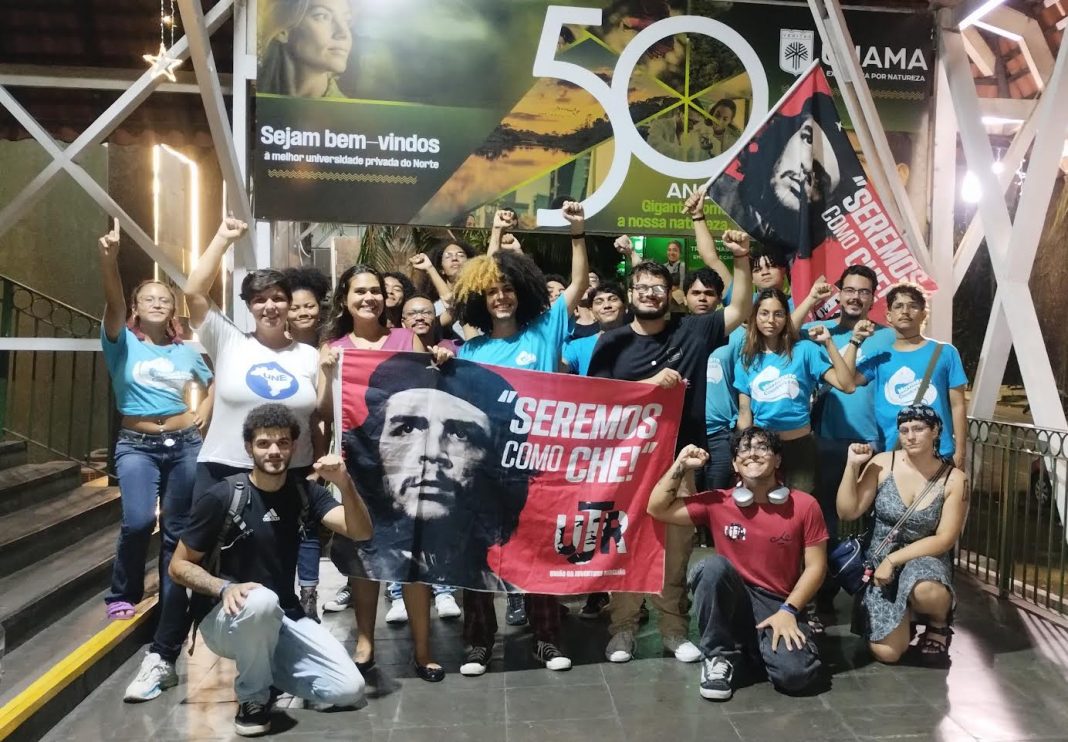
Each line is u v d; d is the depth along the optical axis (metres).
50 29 5.74
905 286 4.78
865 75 6.12
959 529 4.02
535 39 5.78
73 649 3.74
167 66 5.02
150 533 4.12
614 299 4.64
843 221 5.38
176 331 4.34
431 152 5.74
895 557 4.04
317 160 5.66
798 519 3.82
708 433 4.73
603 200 5.91
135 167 7.96
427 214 5.76
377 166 5.70
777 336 4.57
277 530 3.46
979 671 3.94
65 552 4.90
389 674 3.92
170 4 5.64
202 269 3.78
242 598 3.21
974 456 5.74
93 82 5.84
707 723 3.41
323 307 4.82
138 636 4.14
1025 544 5.00
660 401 4.00
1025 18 6.49
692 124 5.94
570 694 3.70
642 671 3.96
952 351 4.77
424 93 5.71
